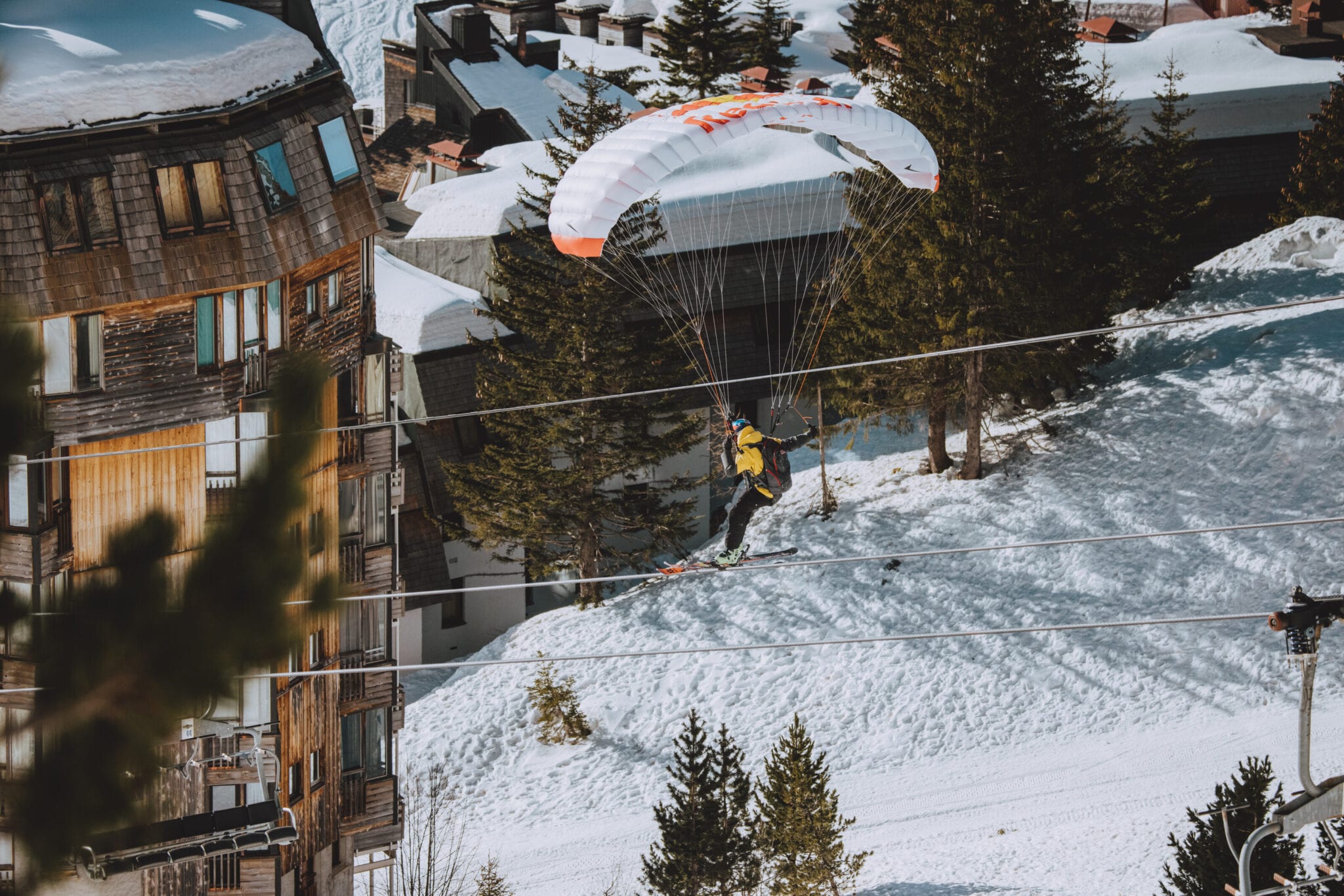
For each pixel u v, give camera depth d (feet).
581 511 202.39
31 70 106.52
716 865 134.72
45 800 31.22
